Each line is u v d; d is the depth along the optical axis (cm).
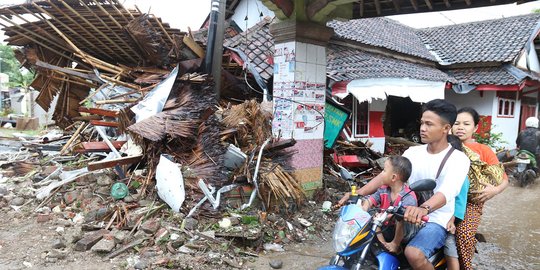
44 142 937
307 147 680
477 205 361
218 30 724
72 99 975
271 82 923
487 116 1355
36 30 844
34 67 934
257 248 500
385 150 1218
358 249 285
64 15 761
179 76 700
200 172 567
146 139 602
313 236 562
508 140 1444
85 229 498
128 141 675
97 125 700
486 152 373
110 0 706
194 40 827
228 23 1327
